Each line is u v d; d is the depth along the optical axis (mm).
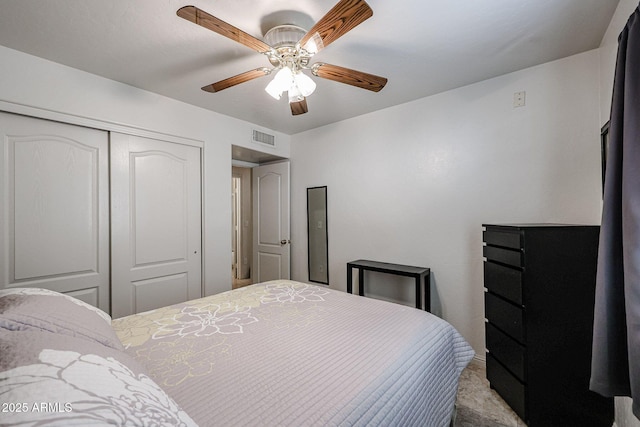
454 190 2438
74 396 467
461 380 2047
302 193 3666
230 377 919
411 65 2012
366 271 3033
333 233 3334
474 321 2344
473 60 1954
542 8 1442
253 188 4168
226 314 1505
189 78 2162
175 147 2592
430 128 2562
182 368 975
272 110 2869
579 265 1571
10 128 1787
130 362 743
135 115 2311
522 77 2098
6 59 1735
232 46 1755
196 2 1376
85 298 2090
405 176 2732
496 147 2221
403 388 964
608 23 1572
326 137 3385
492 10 1452
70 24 1528
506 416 1658
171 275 2562
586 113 1879
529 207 2088
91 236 2115
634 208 908
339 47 1773
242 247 5133
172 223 2568
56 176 1961
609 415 1549
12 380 469
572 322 1567
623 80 1037
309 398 817
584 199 1893
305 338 1211
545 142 2021
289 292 1932
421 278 2479
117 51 1799
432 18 1505
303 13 1467
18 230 1820
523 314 1563
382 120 2893
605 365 1050
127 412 490
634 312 894
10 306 787
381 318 1440
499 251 1771
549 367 1565
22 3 1366
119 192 2234
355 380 908
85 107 2047
